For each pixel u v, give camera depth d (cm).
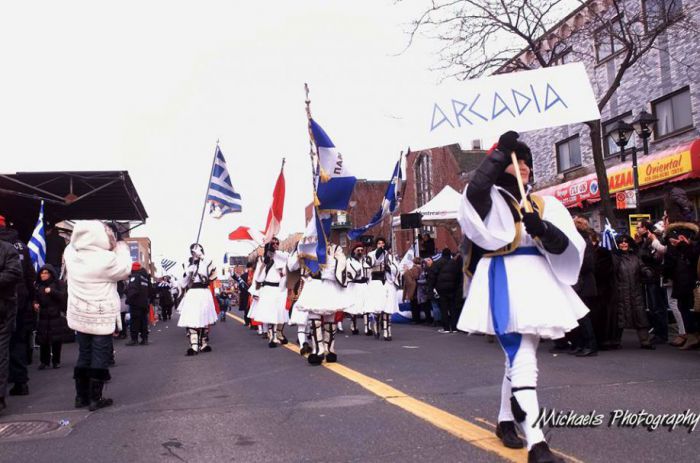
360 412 504
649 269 901
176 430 473
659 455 357
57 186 1555
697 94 1544
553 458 323
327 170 829
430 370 734
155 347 1261
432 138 481
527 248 355
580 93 471
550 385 594
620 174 1642
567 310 342
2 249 576
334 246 836
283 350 1062
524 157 364
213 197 1388
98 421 524
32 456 418
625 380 613
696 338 848
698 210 1531
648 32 1321
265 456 390
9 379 695
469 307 366
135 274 1350
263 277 1161
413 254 1689
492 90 479
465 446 387
